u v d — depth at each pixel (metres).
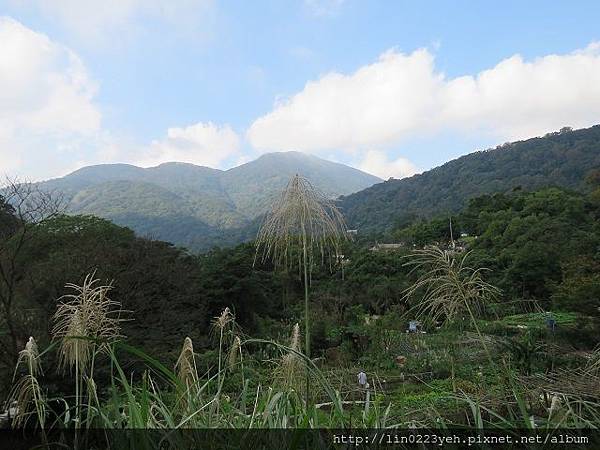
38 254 20.67
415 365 17.81
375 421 2.74
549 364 8.70
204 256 31.84
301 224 3.34
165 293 21.14
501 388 3.71
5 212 19.97
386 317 24.88
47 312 14.23
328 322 24.30
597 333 17.16
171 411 2.78
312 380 3.11
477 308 3.92
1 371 11.81
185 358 3.46
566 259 32.84
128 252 21.44
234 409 2.82
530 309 24.75
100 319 3.42
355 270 28.42
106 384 7.58
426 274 3.93
